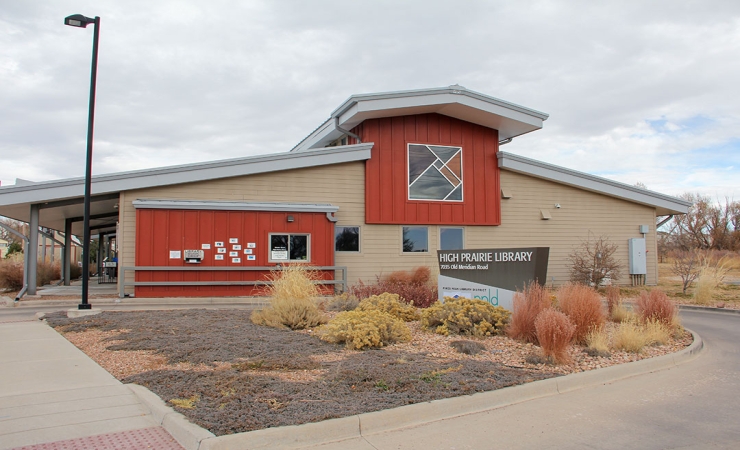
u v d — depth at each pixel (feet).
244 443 16.10
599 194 79.92
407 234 70.13
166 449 16.17
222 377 22.84
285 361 25.86
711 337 39.50
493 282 39.37
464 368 25.45
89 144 44.60
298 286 41.22
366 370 24.22
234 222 60.34
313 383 22.25
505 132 76.89
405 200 69.46
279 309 37.32
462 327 34.73
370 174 68.18
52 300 54.95
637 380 26.09
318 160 65.10
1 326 38.32
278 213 61.98
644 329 36.40
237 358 26.66
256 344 29.96
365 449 16.71
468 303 36.22
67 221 84.07
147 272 57.47
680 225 164.86
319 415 18.22
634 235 81.66
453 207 71.67
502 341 32.60
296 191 65.05
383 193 68.59
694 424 19.42
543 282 36.73
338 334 30.81
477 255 40.42
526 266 37.37
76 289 70.69
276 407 19.04
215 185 61.77
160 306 53.31
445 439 17.67
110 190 56.49
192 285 58.70
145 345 29.53
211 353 27.53
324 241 63.67
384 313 35.06
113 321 38.17
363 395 20.85
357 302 46.85
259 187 63.57
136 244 57.11
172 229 58.39
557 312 28.86
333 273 63.82
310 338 32.37
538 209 76.59
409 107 65.72
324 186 66.44
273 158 63.10
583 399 22.65
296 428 16.97
